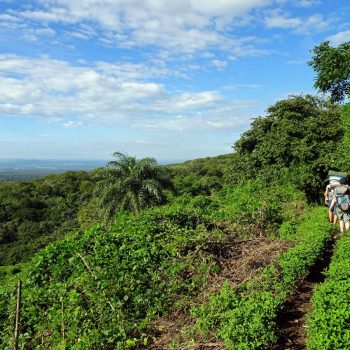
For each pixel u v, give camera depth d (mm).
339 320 4582
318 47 21922
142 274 7797
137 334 6195
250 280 6996
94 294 6938
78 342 5758
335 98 23703
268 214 12633
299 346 5371
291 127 22578
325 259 9016
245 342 4840
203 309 6066
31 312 7207
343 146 20266
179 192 30469
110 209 24984
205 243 8977
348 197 10977
